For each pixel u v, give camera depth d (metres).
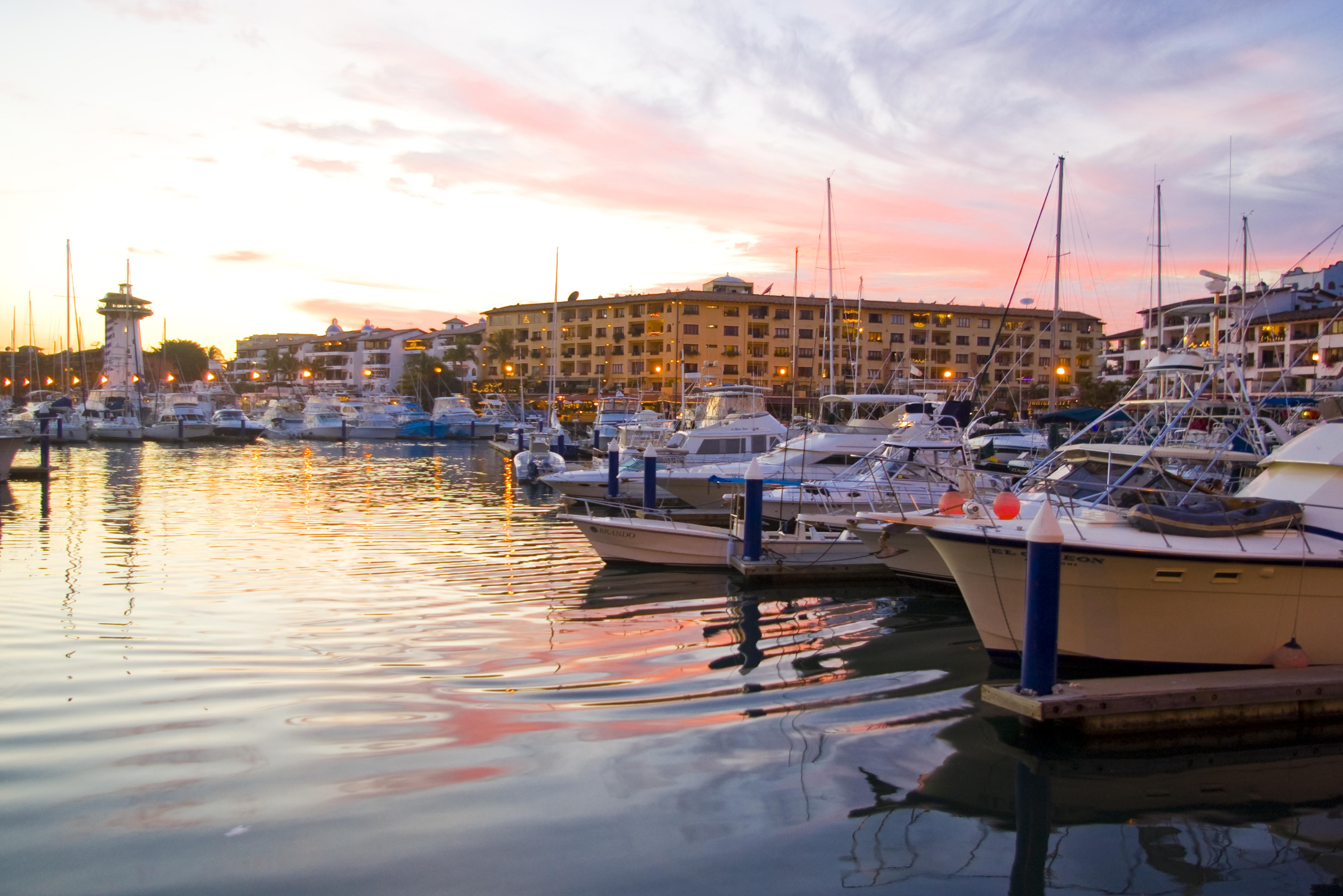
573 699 9.98
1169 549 10.02
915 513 15.57
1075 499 13.82
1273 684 9.31
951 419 23.02
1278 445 16.67
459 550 20.22
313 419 71.38
